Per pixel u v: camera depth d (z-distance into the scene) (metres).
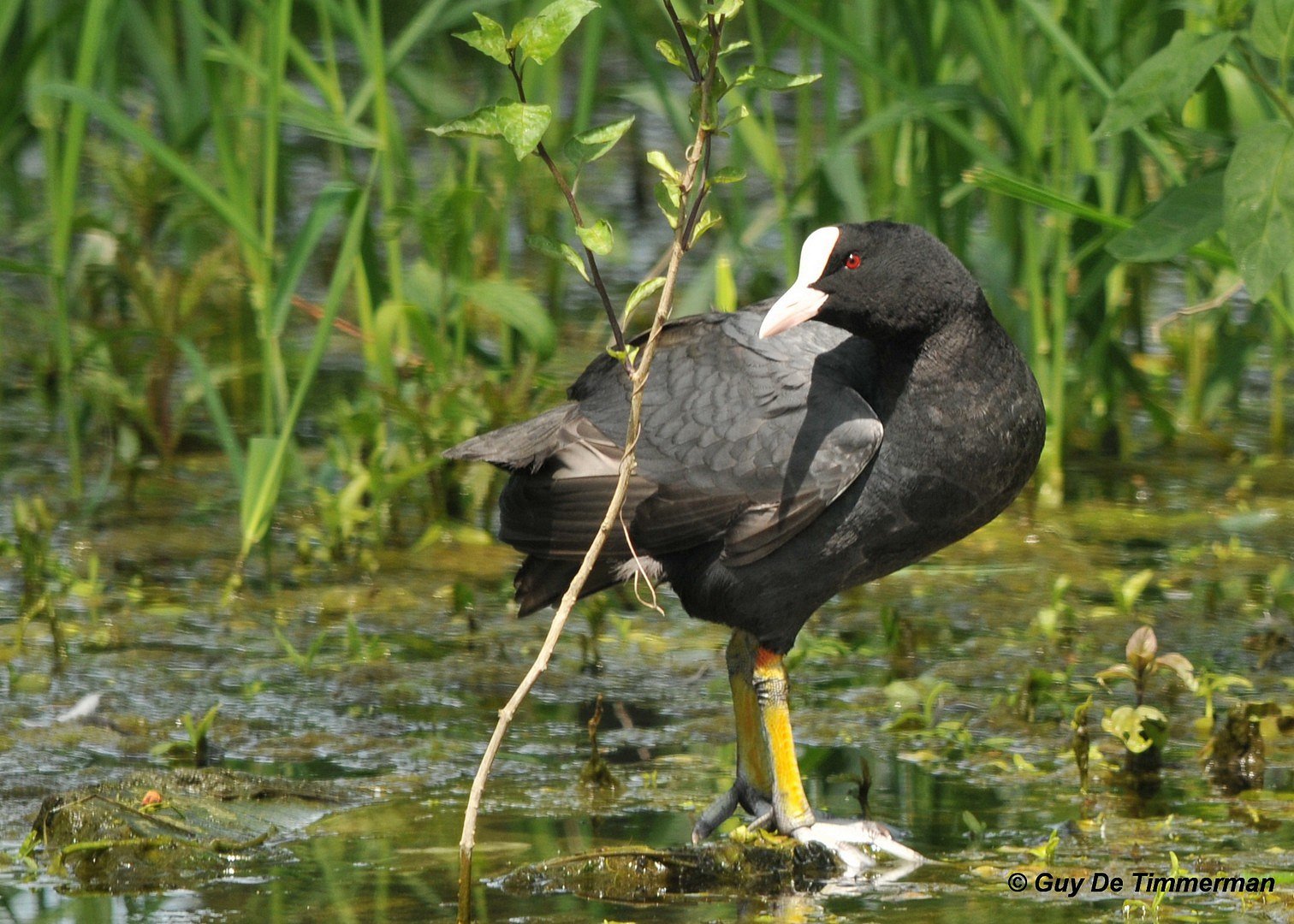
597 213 18.14
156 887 6.46
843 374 7.27
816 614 10.23
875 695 8.84
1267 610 9.75
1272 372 13.63
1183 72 8.66
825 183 12.17
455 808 7.37
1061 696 8.73
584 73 12.11
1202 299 13.70
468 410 11.35
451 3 14.91
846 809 7.35
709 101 6.04
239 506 12.08
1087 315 12.73
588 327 15.05
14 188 15.23
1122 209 11.71
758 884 6.55
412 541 11.41
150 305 12.69
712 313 7.77
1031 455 7.16
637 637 9.84
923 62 11.67
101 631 9.71
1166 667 8.32
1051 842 6.70
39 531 11.13
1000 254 12.12
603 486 7.35
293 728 8.43
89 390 12.48
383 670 9.23
